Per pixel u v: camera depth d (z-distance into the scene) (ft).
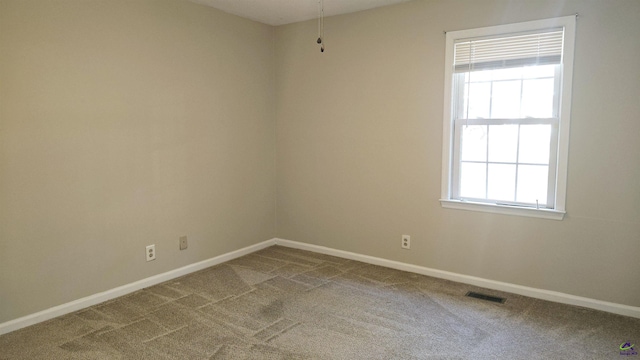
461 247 11.44
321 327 8.82
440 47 11.27
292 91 14.29
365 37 12.49
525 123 10.32
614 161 9.27
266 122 14.56
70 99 9.30
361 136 12.91
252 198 14.24
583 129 9.53
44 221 9.06
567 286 10.05
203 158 12.41
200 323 9.00
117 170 10.30
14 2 8.32
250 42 13.65
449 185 11.51
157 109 11.06
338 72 13.15
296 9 12.46
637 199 9.11
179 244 11.92
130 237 10.69
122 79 10.22
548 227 10.15
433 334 8.52
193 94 11.96
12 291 8.66
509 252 10.73
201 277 11.87
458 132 11.30
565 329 8.73
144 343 8.14
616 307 9.48
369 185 12.92
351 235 13.48
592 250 9.68
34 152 8.80
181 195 11.87
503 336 8.45
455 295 10.55
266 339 8.30
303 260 13.44
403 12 11.74
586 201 9.65
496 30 10.40
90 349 7.93
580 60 9.43
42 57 8.79
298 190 14.57
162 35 11.03
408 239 12.32
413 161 12.01
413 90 11.80
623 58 9.01
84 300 9.82
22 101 8.56
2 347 7.99
